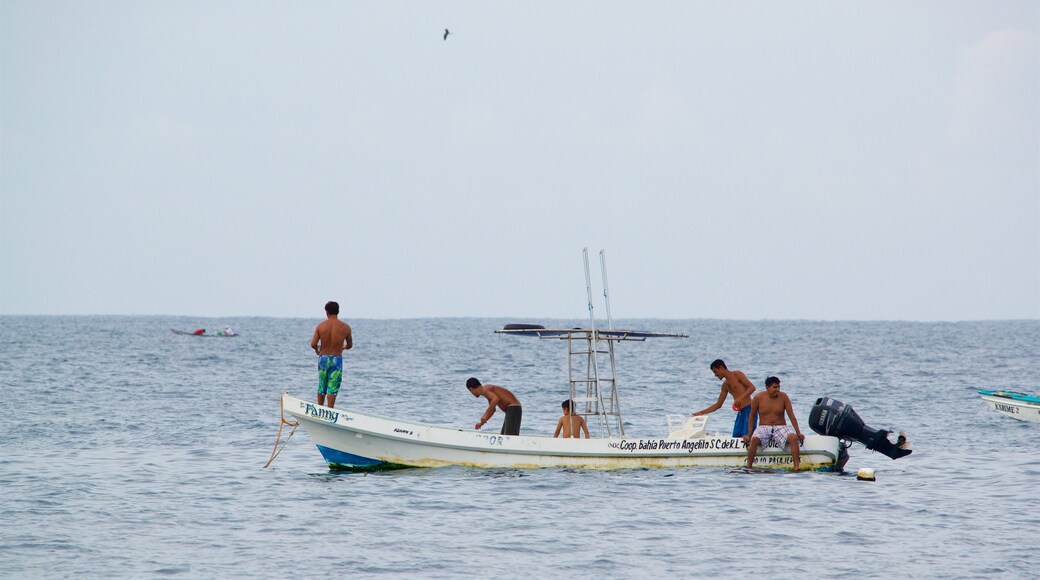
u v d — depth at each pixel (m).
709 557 57.44
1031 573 54.28
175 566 55.19
